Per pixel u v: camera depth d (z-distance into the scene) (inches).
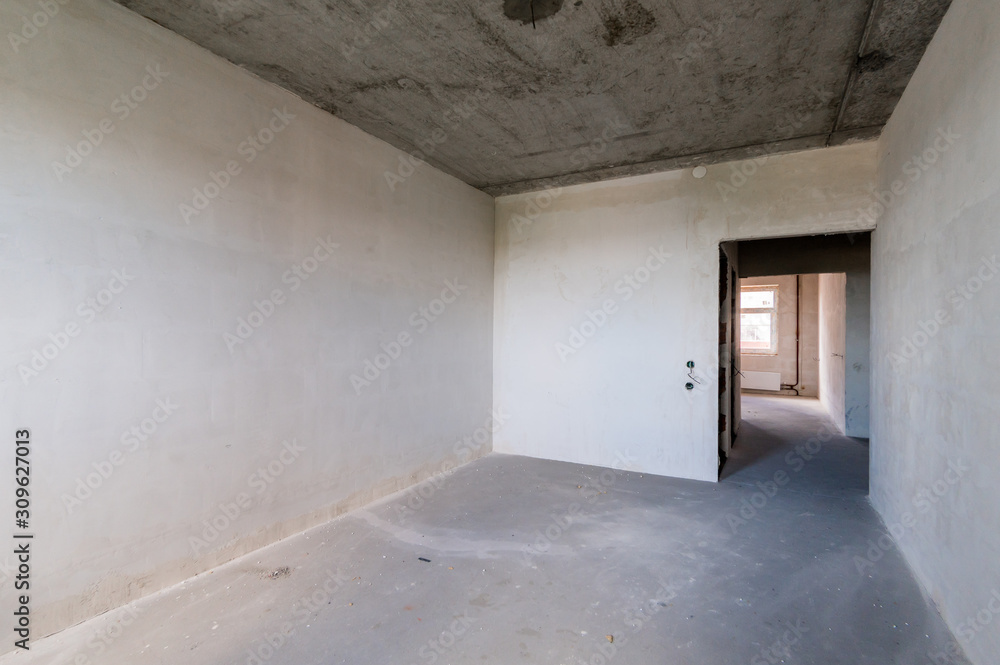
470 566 98.7
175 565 89.9
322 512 119.7
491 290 192.1
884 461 122.5
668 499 138.8
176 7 81.4
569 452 179.3
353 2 79.7
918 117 97.0
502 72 101.7
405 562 100.3
